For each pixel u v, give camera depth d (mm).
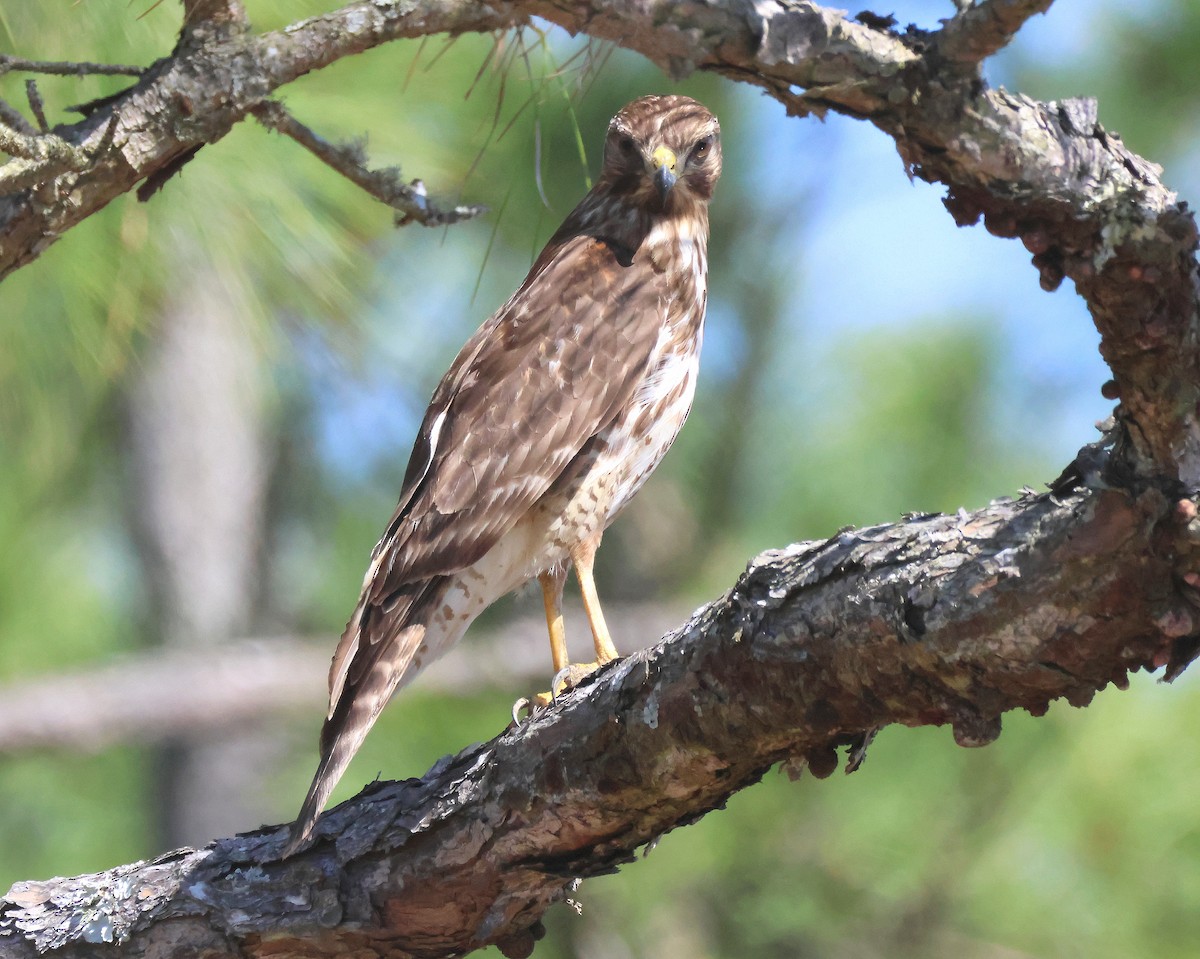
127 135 5977
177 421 15516
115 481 16016
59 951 6758
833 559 5273
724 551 12727
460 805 6410
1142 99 13047
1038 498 4930
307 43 6113
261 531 16344
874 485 12484
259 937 6637
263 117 6500
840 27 5098
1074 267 4844
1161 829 10570
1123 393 4691
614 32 5195
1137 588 4672
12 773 15930
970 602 4930
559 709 6184
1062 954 10625
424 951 6730
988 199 5145
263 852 6762
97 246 8977
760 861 11242
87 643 15250
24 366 10406
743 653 5508
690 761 5852
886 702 5320
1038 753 10664
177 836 16344
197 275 10188
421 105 10758
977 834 10789
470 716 12602
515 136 11227
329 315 10906
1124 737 10570
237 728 15625
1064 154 5051
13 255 5996
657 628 12719
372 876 6566
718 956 11266
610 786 6051
